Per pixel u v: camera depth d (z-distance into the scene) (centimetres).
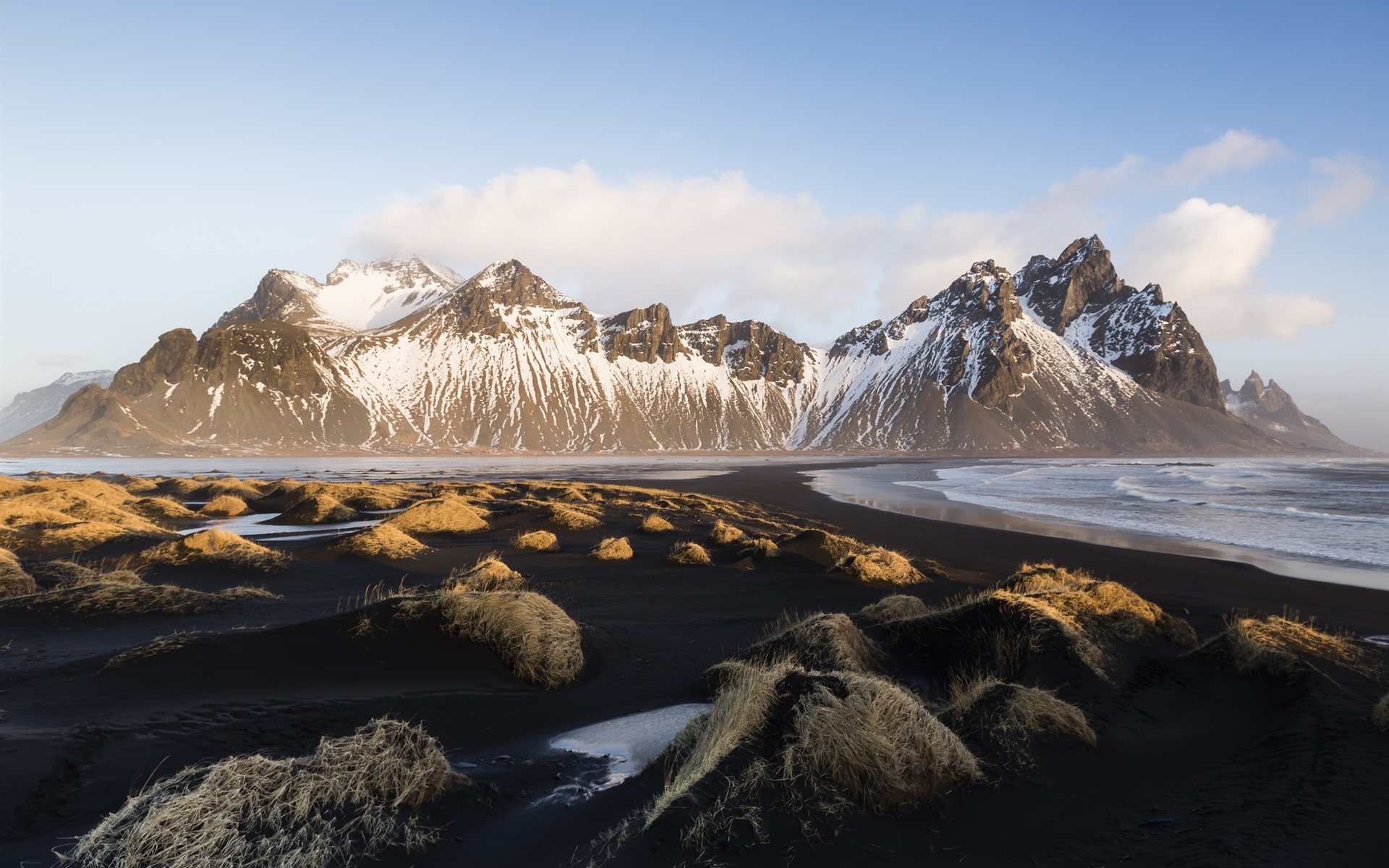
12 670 841
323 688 828
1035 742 666
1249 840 475
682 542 2564
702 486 6756
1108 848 479
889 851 468
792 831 479
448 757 666
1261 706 833
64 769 543
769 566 2088
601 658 1091
